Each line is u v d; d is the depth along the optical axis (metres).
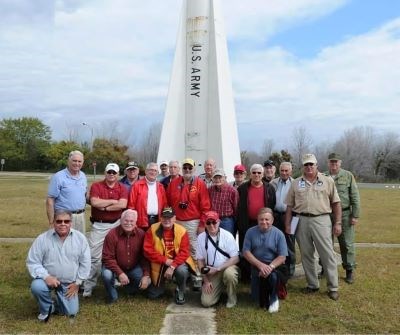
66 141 59.66
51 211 5.64
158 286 5.64
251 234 5.55
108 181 5.89
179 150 8.51
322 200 5.77
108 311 5.19
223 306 5.43
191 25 8.41
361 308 5.30
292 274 6.65
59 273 4.91
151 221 6.09
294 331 4.65
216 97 8.27
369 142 53.97
